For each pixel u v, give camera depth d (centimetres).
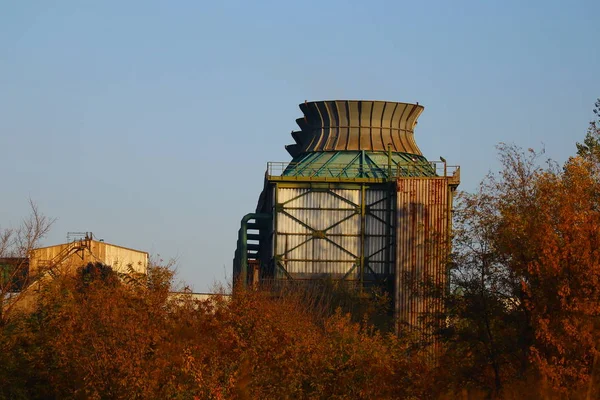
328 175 12300
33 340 6347
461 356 6238
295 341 5941
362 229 11969
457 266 6325
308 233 11994
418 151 12925
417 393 6050
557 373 5356
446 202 11381
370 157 12494
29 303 7194
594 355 5334
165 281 5950
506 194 6228
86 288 6688
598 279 5522
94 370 5434
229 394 5397
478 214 6288
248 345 5731
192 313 5847
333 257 11962
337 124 12850
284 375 5734
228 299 6538
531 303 5778
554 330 5531
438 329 6438
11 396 6072
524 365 5872
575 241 5625
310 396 5831
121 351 5381
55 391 5941
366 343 6219
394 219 11881
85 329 5541
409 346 6662
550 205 5928
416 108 12900
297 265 11962
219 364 5456
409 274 7794
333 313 10312
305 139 13612
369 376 5997
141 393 5278
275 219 12025
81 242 9775
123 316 5572
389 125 12800
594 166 6069
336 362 6006
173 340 5616
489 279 6203
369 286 11794
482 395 6019
